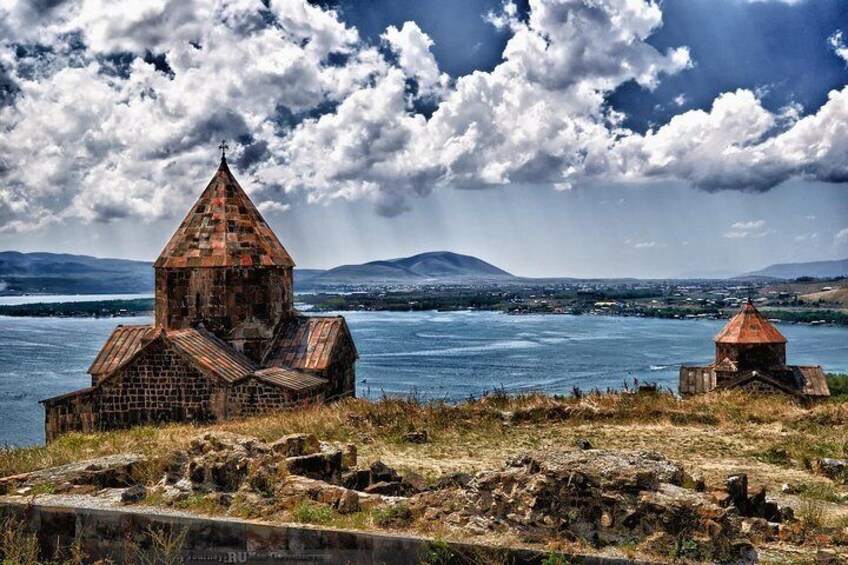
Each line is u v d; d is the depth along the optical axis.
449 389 66.81
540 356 95.75
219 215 27.92
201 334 26.16
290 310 29.34
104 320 179.75
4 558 9.64
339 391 28.80
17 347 101.62
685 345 112.12
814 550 8.70
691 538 8.45
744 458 17.03
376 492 11.44
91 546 10.14
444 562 8.60
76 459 14.77
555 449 10.32
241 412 24.17
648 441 18.86
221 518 9.78
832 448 17.64
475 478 9.99
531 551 8.45
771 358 38.72
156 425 23.94
